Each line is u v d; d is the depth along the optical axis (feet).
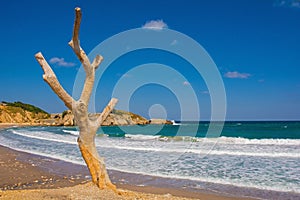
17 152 66.18
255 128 178.40
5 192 25.70
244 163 46.85
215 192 30.66
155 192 31.04
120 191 26.55
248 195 29.22
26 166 47.34
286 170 40.65
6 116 345.92
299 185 32.42
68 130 175.73
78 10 21.99
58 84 23.47
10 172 42.42
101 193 24.68
